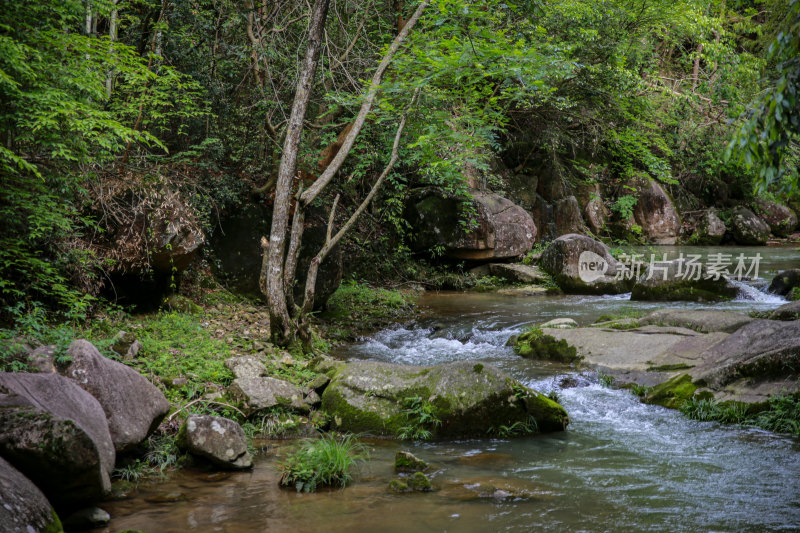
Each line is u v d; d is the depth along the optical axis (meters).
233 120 11.10
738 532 3.66
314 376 6.68
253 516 3.95
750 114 3.33
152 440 5.07
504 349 8.84
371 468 4.89
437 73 8.31
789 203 25.36
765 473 4.64
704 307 11.15
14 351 4.72
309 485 4.40
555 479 4.59
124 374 4.86
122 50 7.08
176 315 8.43
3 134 6.21
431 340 9.59
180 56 10.38
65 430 3.56
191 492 4.36
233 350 7.52
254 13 11.18
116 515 3.96
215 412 5.70
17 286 6.79
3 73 5.25
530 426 5.80
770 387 6.09
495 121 10.76
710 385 6.45
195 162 9.88
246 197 10.56
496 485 4.47
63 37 6.14
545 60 8.48
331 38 11.55
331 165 8.05
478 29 8.45
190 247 8.37
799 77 3.14
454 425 5.68
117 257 7.80
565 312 11.33
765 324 7.09
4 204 6.27
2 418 3.53
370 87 8.41
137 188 8.15
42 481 3.57
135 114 8.43
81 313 6.92
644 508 4.03
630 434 5.69
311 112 11.54
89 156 7.05
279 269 7.74
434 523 3.82
